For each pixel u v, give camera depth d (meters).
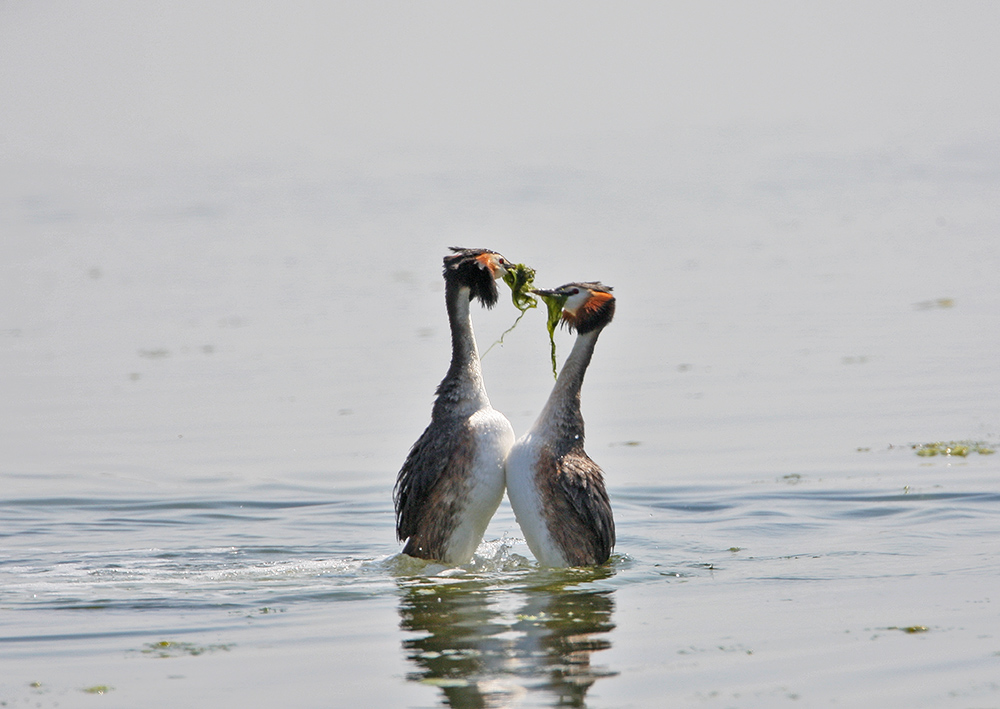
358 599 10.29
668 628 9.35
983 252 34.59
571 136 99.69
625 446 16.48
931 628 9.18
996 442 15.65
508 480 11.23
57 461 16.14
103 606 10.14
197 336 25.80
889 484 13.94
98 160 81.62
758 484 14.23
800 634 9.14
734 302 28.48
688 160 74.06
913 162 66.19
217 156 84.69
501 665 8.63
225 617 9.82
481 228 44.84
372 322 27.06
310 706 7.96
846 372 20.73
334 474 15.36
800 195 53.56
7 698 8.13
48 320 28.06
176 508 13.85
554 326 11.64
